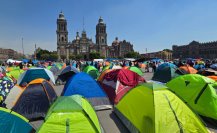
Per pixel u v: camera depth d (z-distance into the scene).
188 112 6.41
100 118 8.56
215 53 132.25
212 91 8.10
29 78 14.21
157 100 6.35
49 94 9.02
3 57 159.75
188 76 9.33
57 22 140.38
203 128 6.23
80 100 6.72
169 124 5.94
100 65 33.47
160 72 18.05
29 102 8.44
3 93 9.20
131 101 7.59
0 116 5.66
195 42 146.88
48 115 5.94
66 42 141.12
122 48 174.00
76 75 10.20
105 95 10.01
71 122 5.75
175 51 165.12
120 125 7.76
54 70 28.86
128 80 10.95
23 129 5.91
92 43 158.62
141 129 6.26
